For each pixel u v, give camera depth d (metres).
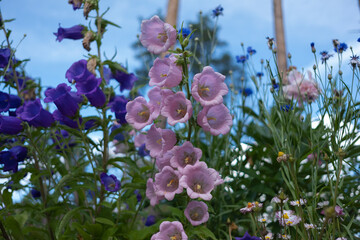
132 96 0.94
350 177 0.80
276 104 0.79
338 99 0.75
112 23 0.78
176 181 0.60
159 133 0.60
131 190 0.73
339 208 0.61
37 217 0.88
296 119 0.86
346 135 0.71
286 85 1.02
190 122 0.60
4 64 0.80
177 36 0.60
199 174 0.58
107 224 0.74
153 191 0.62
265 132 0.98
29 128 0.75
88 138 0.73
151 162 1.01
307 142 0.87
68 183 0.73
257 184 0.85
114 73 0.79
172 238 0.57
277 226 0.77
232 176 0.88
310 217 0.61
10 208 0.74
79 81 0.69
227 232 0.80
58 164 0.81
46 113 0.71
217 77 0.58
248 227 0.85
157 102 0.62
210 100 0.58
